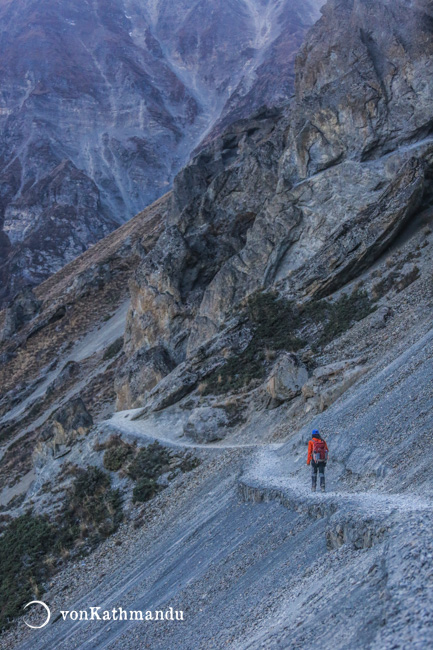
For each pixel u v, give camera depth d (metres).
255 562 13.73
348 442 17.50
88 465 37.66
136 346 56.75
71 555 30.80
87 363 75.69
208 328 46.91
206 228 55.72
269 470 21.80
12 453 64.38
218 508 21.83
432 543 7.01
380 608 6.52
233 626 10.92
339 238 40.06
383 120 43.84
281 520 15.01
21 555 32.72
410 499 10.54
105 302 92.44
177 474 32.56
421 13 44.81
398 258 37.06
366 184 43.22
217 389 38.03
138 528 29.47
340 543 10.21
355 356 30.36
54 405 70.19
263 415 32.62
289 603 9.48
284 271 44.81
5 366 90.75
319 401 27.30
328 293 39.00
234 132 83.69
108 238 132.12
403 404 16.83
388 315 32.47
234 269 47.12
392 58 44.84
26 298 106.75
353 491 13.98
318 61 50.91
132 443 36.84
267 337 38.81
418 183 38.41
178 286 53.44
